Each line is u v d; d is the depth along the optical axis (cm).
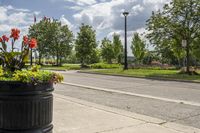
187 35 2597
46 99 404
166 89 1482
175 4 2580
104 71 2981
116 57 6122
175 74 2495
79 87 1544
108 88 1505
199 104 1000
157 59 5341
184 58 3772
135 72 2761
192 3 2525
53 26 5222
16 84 378
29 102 384
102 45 6100
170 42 2697
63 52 5241
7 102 380
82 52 4500
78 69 3850
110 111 807
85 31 4503
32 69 447
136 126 640
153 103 1018
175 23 2598
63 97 1075
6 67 434
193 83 1853
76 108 841
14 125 381
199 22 2538
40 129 399
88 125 642
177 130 621
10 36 451
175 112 852
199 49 2670
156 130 612
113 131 596
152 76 2298
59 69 3803
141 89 1473
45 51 5244
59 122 666
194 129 639
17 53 439
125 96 1203
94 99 1107
